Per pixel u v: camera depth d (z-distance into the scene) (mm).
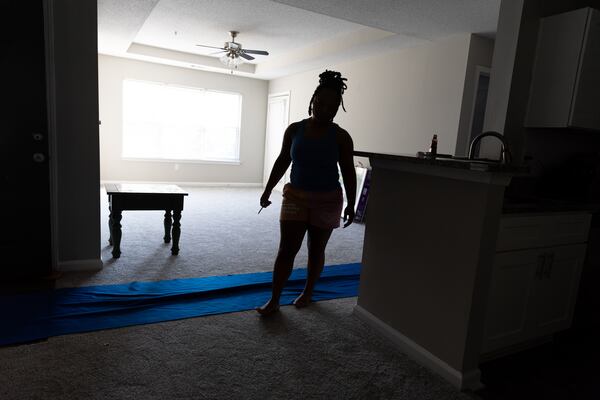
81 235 2881
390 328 2188
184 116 7770
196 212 5328
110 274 2857
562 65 2439
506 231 1850
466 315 1761
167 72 7445
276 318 2361
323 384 1753
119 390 1600
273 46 6180
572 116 2406
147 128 7500
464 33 4258
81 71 2697
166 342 1997
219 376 1748
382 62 5398
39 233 2641
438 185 1899
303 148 2148
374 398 1686
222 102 8094
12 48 2389
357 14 3857
